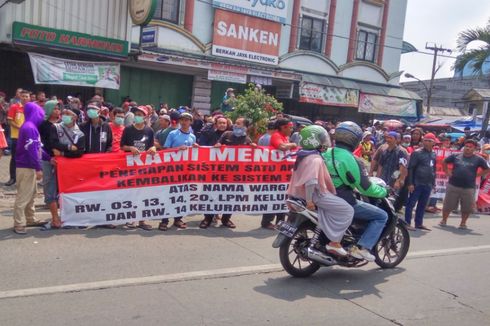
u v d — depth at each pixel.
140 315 4.52
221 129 8.70
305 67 21.88
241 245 7.06
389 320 4.90
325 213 5.71
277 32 20.50
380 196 6.03
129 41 15.51
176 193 7.61
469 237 9.12
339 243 5.75
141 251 6.37
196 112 13.79
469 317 5.14
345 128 5.84
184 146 7.60
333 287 5.74
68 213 7.11
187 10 18.23
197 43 18.45
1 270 5.35
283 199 8.17
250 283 5.62
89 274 5.42
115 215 7.34
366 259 5.96
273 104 11.83
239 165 7.88
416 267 6.77
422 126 25.89
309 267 6.04
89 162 7.14
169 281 5.42
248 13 19.45
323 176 5.66
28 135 6.54
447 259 7.32
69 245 6.37
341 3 23.05
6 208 8.09
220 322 4.51
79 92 16.20
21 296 4.73
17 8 13.51
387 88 25.02
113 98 17.61
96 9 14.84
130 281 5.29
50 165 7.02
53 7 14.12
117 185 7.31
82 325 4.23
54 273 5.37
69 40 14.02
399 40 25.78
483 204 12.06
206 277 5.65
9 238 6.46
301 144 5.77
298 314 4.86
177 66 17.42
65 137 7.00
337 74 23.05
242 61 19.66
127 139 7.47
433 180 9.47
